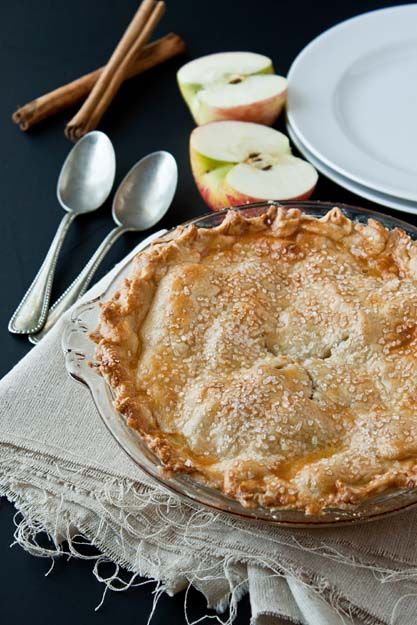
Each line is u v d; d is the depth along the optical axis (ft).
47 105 3.50
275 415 2.71
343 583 2.70
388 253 2.93
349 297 2.85
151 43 3.66
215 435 2.72
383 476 2.64
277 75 3.51
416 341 2.80
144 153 3.44
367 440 2.70
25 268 3.24
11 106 3.58
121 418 2.76
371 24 3.57
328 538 2.74
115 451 2.89
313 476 2.64
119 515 2.81
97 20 3.77
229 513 2.66
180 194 3.35
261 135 3.32
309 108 3.41
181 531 2.80
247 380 2.75
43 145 3.49
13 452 2.90
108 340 2.80
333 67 3.50
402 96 3.47
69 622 2.73
